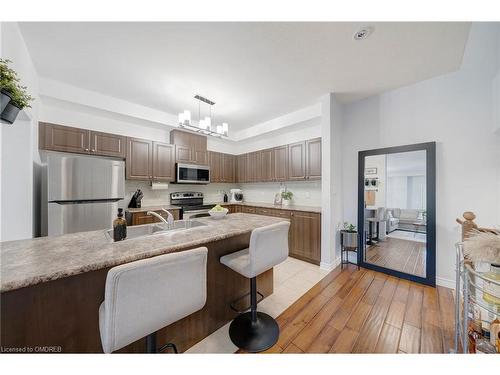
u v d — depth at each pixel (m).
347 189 3.12
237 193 4.97
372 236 2.82
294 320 1.70
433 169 2.31
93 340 1.05
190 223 1.91
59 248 1.08
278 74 2.29
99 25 1.59
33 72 2.12
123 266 0.75
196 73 2.28
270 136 4.29
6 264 0.86
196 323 1.48
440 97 2.32
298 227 3.19
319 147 3.21
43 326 0.93
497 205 2.02
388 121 2.71
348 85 2.56
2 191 2.00
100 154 2.95
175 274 0.89
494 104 1.96
